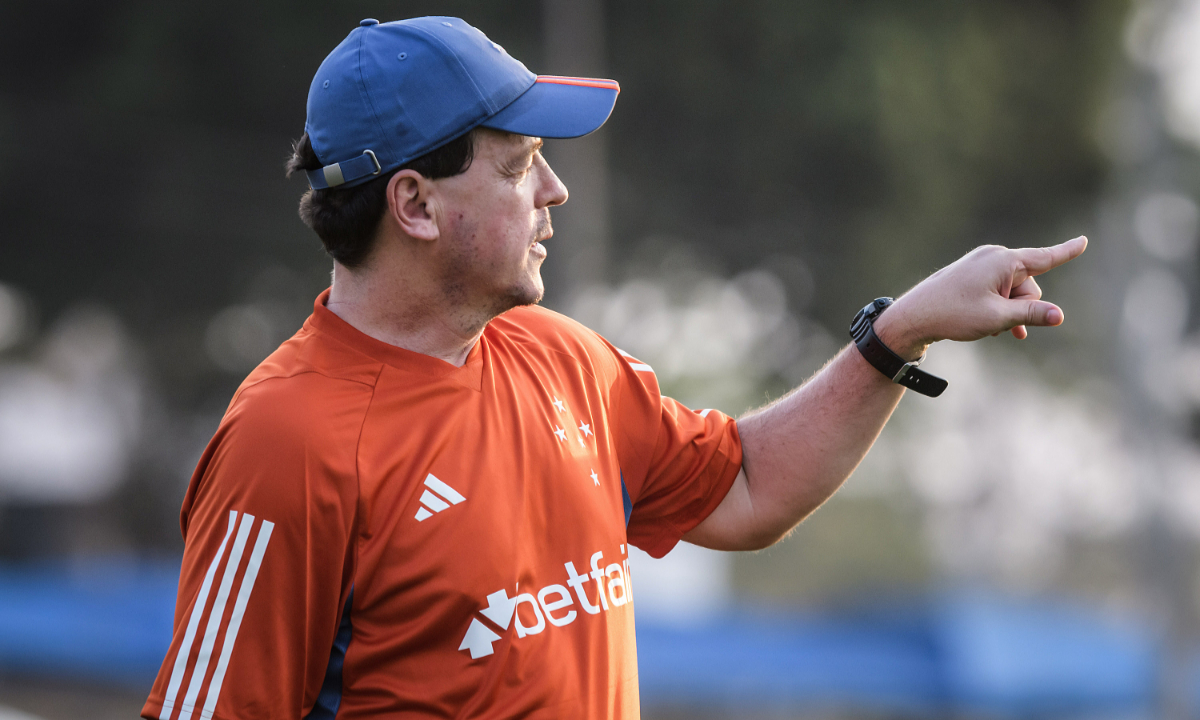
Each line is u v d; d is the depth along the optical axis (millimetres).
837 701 47781
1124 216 85500
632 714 7773
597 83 7949
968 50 79188
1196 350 95188
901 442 102875
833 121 76000
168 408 92125
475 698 7039
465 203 7520
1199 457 98062
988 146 82312
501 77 7602
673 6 74312
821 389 8711
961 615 47375
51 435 112062
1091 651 46531
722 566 59844
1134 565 69188
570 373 8289
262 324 85438
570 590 7492
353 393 7289
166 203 78375
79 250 81688
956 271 8031
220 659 6941
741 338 88312
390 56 7539
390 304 7688
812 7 75000
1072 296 91625
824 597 86875
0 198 79000
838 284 83500
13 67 80312
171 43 73750
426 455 7234
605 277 78000
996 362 100625
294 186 78625
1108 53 85250
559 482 7633
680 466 8695
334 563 7055
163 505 97375
